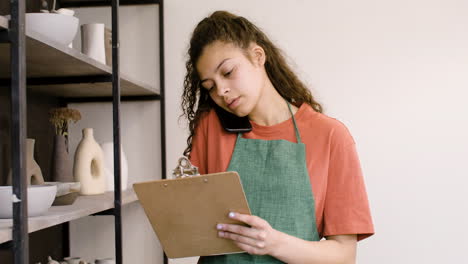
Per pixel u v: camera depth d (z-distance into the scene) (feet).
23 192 3.79
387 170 8.59
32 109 7.64
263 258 4.24
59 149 6.95
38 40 4.29
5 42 3.84
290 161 4.36
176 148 8.88
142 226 8.98
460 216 8.48
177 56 8.87
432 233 8.52
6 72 5.85
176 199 3.70
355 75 8.63
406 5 8.57
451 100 8.50
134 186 3.69
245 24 4.50
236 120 4.66
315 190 4.31
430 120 8.54
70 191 5.65
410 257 8.54
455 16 8.52
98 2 8.90
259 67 4.45
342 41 8.65
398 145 8.57
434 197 8.52
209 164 4.75
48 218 4.42
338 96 8.65
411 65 8.57
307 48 8.70
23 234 3.78
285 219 4.27
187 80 5.11
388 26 8.60
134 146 8.96
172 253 4.16
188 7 8.87
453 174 8.50
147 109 8.95
